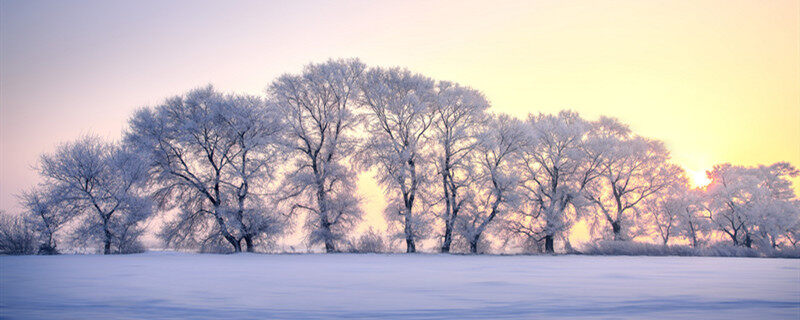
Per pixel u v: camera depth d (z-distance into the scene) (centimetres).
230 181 4197
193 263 2658
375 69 4578
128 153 3941
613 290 1329
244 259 3177
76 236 3688
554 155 4634
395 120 4519
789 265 2677
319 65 4531
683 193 4984
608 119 5175
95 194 3766
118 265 2433
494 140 4347
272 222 4153
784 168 5519
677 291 1303
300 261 2952
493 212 4375
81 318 855
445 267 2431
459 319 843
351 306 1016
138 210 3834
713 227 5038
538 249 4572
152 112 4194
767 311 946
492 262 2973
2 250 3594
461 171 4434
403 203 4444
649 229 4988
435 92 4562
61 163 3762
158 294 1229
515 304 1049
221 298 1151
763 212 4822
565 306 1013
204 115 4206
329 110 4650
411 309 973
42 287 1386
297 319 848
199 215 4212
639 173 4888
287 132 4491
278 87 4488
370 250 4284
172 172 4122
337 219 4425
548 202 4647
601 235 4806
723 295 1206
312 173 4438
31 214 3625
